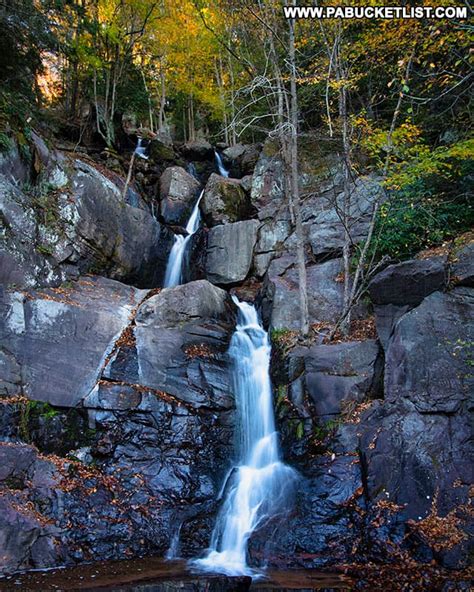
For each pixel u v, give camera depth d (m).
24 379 8.13
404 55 9.50
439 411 7.05
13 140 10.36
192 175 18.45
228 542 7.05
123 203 12.64
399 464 6.84
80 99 18.58
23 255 9.52
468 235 8.81
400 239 10.01
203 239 14.01
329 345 9.07
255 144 19.06
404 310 8.52
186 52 20.66
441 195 10.26
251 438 9.05
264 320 11.33
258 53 15.58
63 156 11.88
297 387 8.75
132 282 12.71
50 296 9.52
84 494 7.19
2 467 6.82
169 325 9.96
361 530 6.56
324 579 5.84
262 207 14.59
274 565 6.34
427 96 11.70
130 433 8.25
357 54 11.27
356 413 7.98
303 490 7.36
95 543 6.71
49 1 12.43
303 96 14.44
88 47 15.31
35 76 13.36
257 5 12.79
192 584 5.59
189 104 25.39
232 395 9.23
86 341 8.94
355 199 12.45
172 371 9.10
